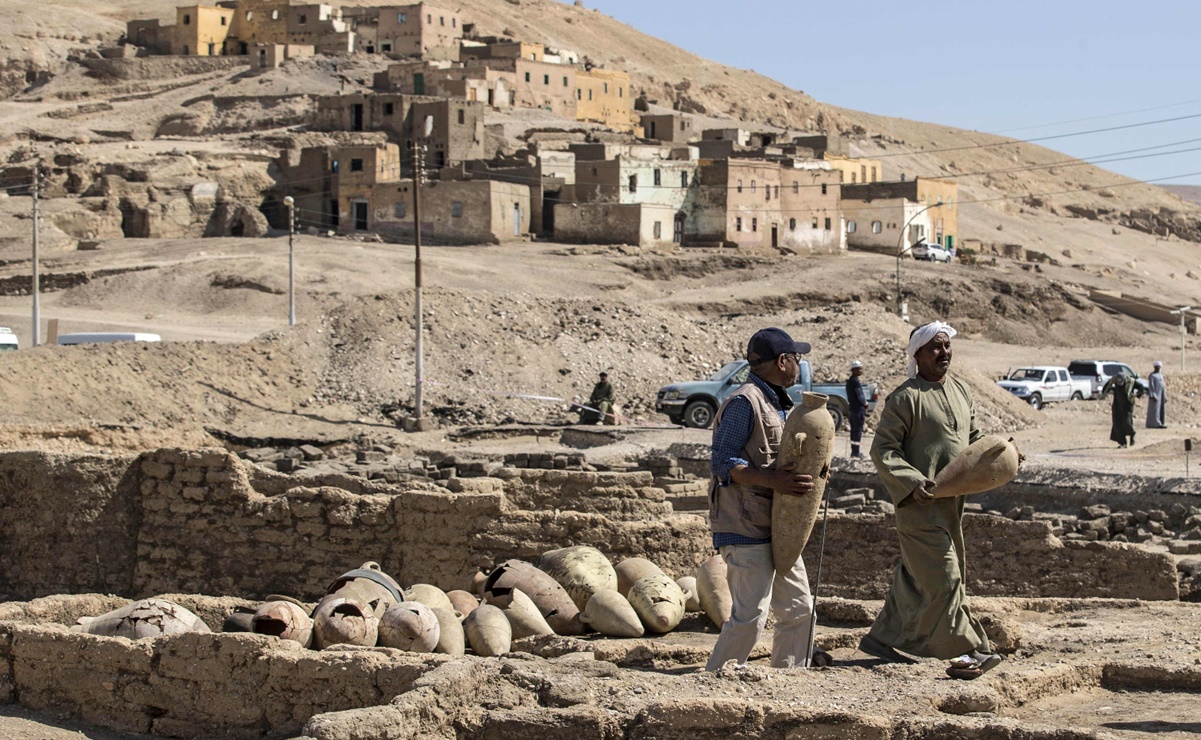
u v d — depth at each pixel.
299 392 35.12
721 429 7.95
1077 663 8.29
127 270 64.50
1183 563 14.49
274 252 71.81
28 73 138.38
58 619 10.44
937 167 164.12
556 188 85.19
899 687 7.27
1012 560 14.30
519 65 117.31
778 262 79.06
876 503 17.72
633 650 9.14
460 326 38.69
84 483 15.16
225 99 117.00
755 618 7.78
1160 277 126.31
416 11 126.94
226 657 8.41
